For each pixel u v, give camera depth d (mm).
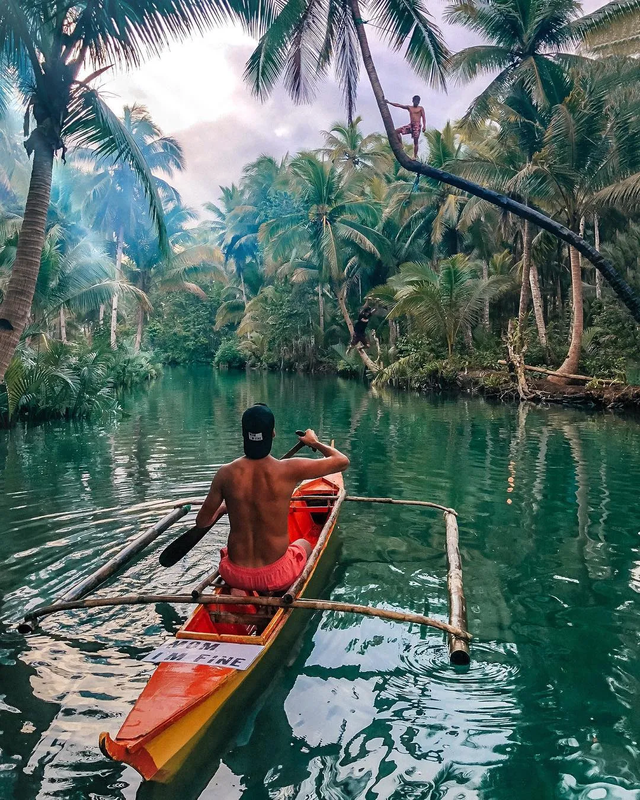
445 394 22000
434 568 5285
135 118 30234
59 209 26297
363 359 29141
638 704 3336
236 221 43094
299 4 11445
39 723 3168
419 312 22578
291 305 37000
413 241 31219
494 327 28609
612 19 17656
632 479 8375
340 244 29922
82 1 8016
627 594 4734
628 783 2752
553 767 2857
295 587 3676
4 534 6223
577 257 18812
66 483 8516
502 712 3275
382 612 3484
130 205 28688
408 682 3551
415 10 11156
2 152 21953
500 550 5723
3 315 7730
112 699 3383
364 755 2941
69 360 16875
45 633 4145
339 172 31984
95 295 18875
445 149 25859
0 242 16875
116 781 2775
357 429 13562
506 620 4332
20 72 8789
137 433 13477
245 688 3371
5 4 7285
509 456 10133
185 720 2926
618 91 17219
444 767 2863
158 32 8641
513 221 22766
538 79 18484
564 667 3711
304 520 6207
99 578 4266
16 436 13055
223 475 3875
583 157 16984
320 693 3432
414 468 9305
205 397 22547
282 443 11914
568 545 5840
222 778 2793
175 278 35281
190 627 3604
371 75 10109
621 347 18969
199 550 5668
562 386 18453
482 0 19109
